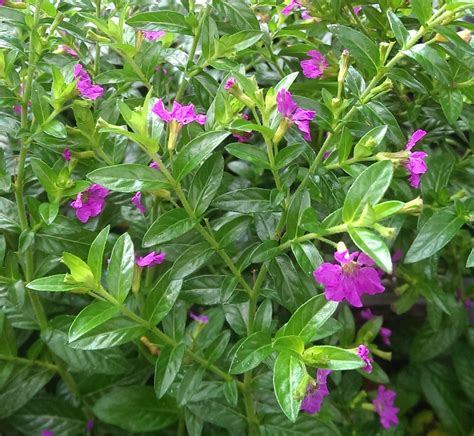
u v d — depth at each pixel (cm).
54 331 17
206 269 20
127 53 16
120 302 13
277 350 13
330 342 22
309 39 19
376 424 23
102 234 13
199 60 17
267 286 17
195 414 17
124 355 19
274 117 14
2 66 15
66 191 15
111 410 18
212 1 17
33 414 20
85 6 18
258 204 14
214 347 16
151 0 19
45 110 14
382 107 15
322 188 15
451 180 20
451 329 23
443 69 14
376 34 19
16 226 16
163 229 13
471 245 22
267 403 17
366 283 12
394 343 26
